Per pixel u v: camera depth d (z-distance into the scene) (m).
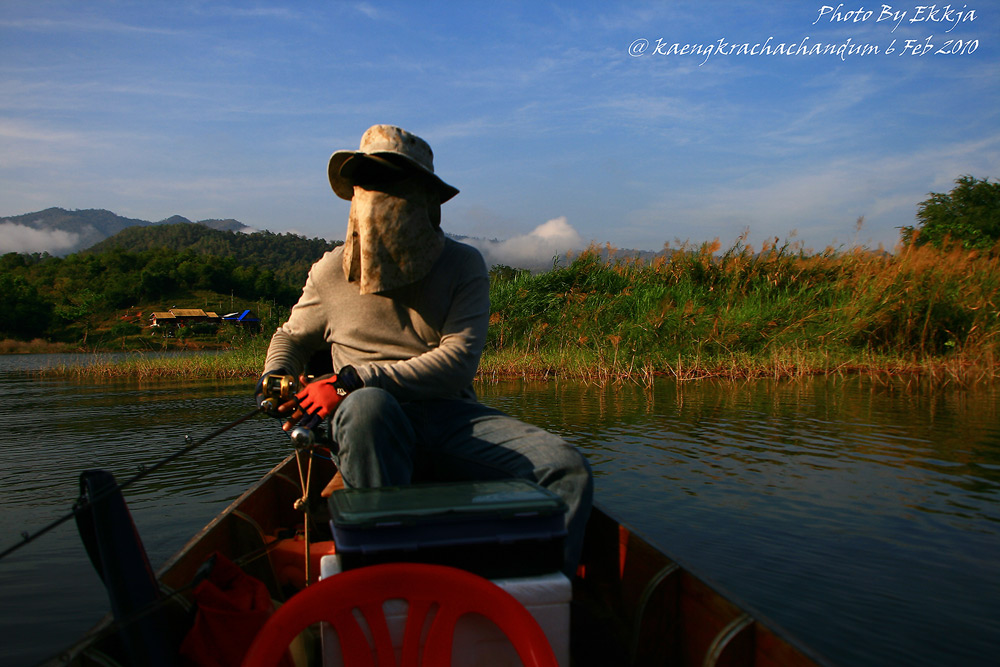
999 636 2.25
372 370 1.90
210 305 133.88
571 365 11.16
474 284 2.10
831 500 3.76
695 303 12.26
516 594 1.33
